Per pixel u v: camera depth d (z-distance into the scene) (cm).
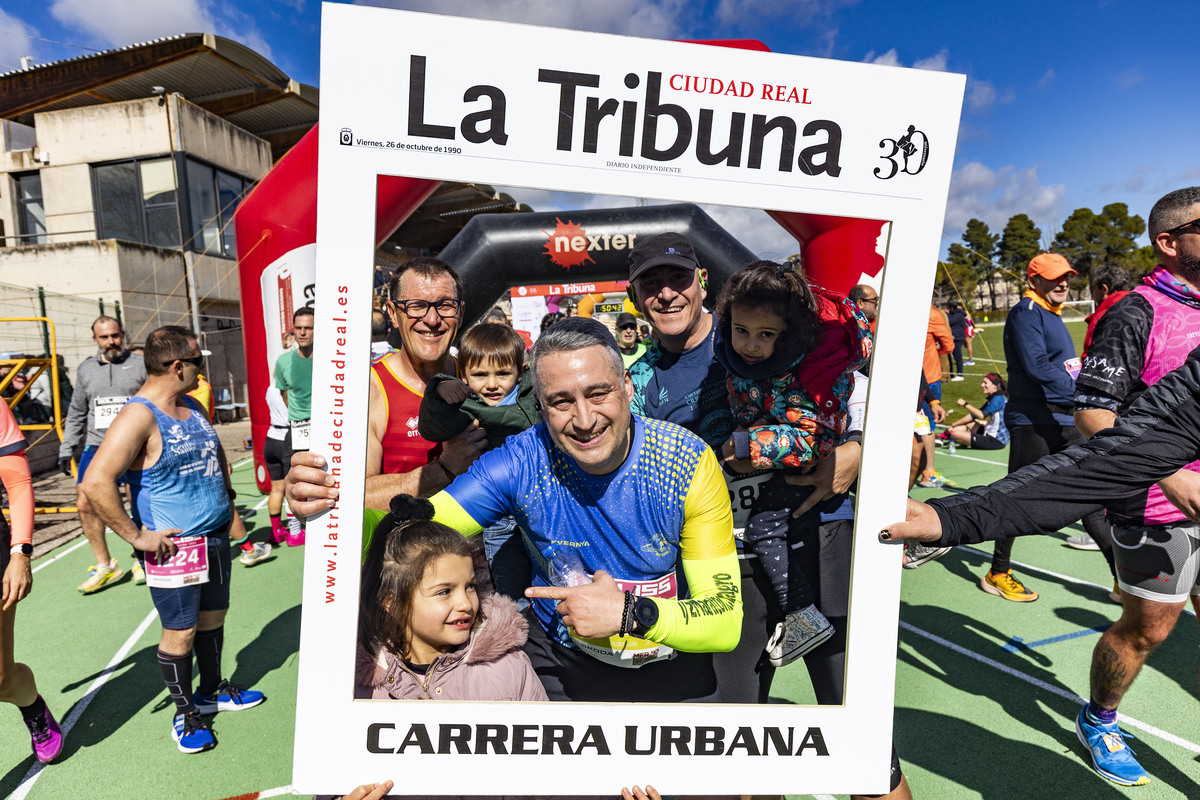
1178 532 195
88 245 1151
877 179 109
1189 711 262
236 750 255
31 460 791
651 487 134
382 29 100
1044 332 338
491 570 165
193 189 1310
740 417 161
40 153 1298
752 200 108
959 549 480
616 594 121
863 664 118
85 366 435
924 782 224
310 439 106
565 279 220
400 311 174
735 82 105
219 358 1360
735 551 140
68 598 424
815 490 162
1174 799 213
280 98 1528
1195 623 346
